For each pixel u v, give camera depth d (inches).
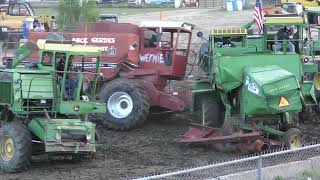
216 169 494.6
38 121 536.7
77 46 552.7
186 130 711.1
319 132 692.7
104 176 509.4
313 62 773.9
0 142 535.5
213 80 628.7
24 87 532.7
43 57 553.9
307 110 737.0
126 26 752.3
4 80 543.8
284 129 601.3
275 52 662.5
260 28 780.6
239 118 605.6
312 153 492.1
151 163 558.3
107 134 694.5
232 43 705.0
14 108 532.1
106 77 745.0
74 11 1255.5
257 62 606.5
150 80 743.1
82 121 552.7
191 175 466.3
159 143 644.7
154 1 2544.3
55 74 543.8
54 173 523.2
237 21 1638.8
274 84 566.3
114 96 709.9
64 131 532.4
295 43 786.2
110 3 2536.9
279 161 477.4
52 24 1254.3
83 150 536.7
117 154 596.7
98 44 746.8
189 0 2422.5
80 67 572.7
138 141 655.8
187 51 754.2
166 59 743.1
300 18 777.6
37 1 2516.0
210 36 698.2
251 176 411.5
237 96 614.2
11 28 1339.8
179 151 607.8
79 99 549.6
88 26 766.5
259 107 570.6
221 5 2299.5
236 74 600.1
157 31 745.6
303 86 727.1
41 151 552.1
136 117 703.1
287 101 571.8
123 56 741.3
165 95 731.4
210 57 676.1
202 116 660.7
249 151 586.2
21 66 573.9
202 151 607.5
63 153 548.4
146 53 751.1
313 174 453.4
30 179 502.0
